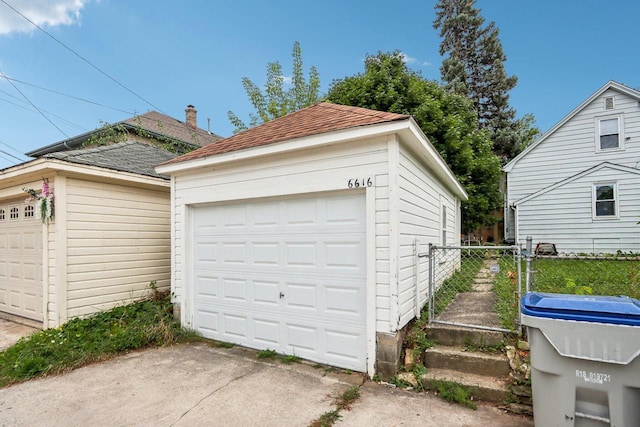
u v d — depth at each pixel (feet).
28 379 12.55
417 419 9.20
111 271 21.01
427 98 38.78
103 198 20.71
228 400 10.55
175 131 51.67
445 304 16.78
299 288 13.99
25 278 20.76
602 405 6.83
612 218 38.24
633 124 39.58
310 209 13.83
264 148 14.10
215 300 16.81
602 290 17.89
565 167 43.52
